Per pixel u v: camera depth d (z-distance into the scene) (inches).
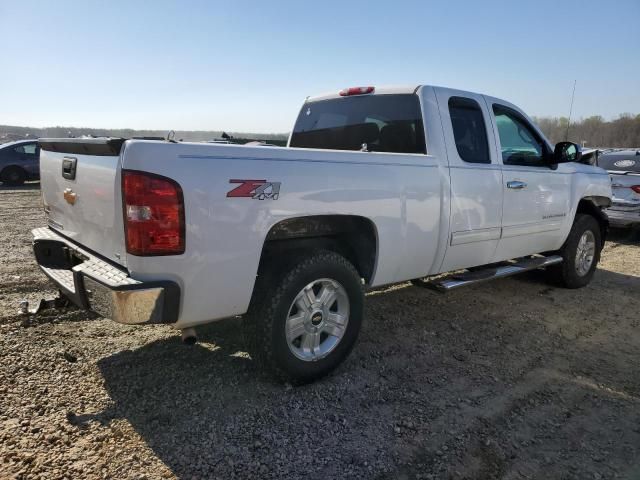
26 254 273.4
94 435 109.7
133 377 135.9
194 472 99.5
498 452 109.7
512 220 190.2
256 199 115.7
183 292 109.3
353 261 151.9
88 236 126.3
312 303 133.5
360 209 136.1
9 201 516.4
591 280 259.3
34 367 138.2
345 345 141.3
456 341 170.6
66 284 128.9
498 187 181.0
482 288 235.6
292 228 131.3
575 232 230.1
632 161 382.3
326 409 124.3
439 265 167.2
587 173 234.4
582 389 139.6
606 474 103.5
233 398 127.3
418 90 166.7
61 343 154.1
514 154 196.2
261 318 125.1
